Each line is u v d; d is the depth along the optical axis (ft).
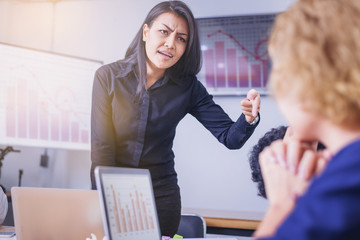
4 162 11.98
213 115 7.69
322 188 1.33
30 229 4.20
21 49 10.59
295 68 1.54
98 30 11.94
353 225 1.24
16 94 10.48
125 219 3.34
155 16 7.21
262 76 10.57
